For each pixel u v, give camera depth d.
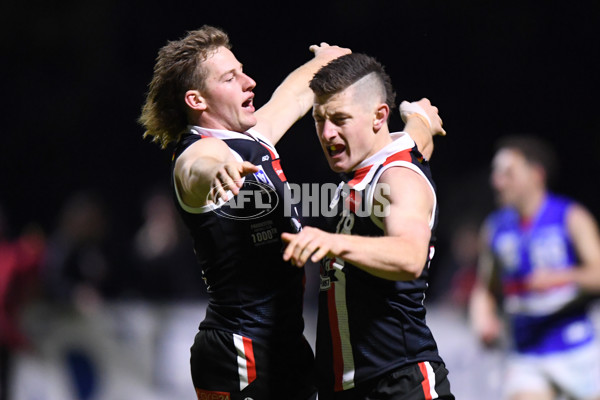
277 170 10.38
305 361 10.54
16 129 44.72
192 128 10.52
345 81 9.56
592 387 18.95
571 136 45.75
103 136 45.34
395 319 9.72
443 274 25.80
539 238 19.41
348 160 9.76
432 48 44.84
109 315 25.31
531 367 19.25
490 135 45.53
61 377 24.91
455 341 24.02
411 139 9.98
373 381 9.75
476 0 44.53
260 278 10.13
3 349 23.98
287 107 11.72
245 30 44.25
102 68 44.94
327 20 44.28
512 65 45.69
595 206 44.56
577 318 19.09
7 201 44.41
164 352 25.12
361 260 7.97
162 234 25.84
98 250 25.77
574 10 45.00
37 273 24.31
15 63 44.72
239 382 10.21
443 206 38.06
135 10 44.38
